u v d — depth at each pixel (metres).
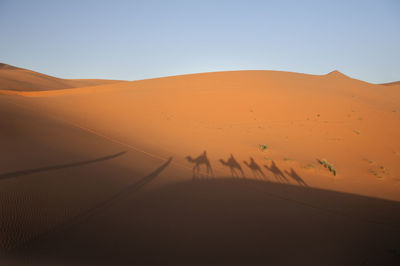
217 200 8.30
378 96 41.47
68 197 6.54
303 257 5.34
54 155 9.95
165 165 12.05
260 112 26.03
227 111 25.89
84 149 12.02
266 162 15.10
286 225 6.99
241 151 16.86
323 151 18.66
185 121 22.88
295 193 10.51
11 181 6.64
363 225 7.90
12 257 3.89
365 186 13.39
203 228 6.11
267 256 5.18
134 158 12.34
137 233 5.41
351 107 29.31
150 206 6.98
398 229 7.97
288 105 28.14
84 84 121.62
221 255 5.00
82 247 4.54
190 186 9.44
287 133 21.64
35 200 5.95
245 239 5.82
